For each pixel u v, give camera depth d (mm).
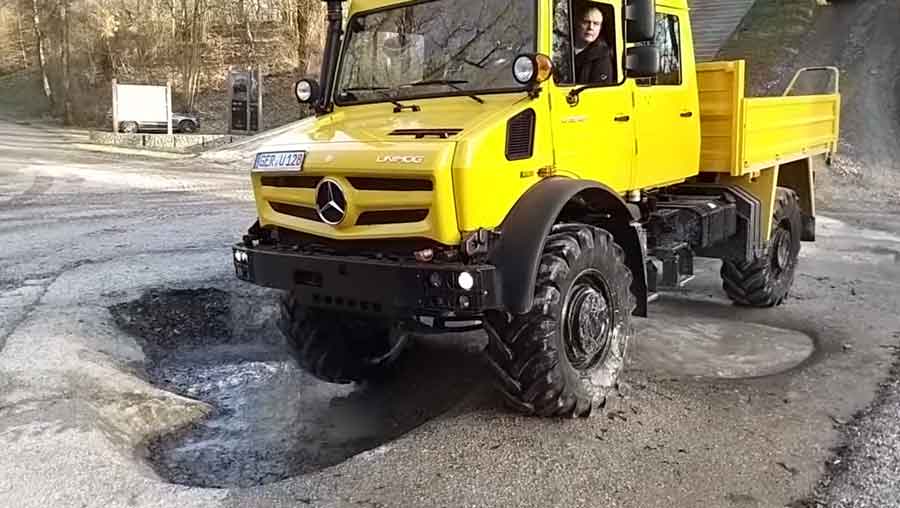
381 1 5301
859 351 6203
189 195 14922
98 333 6441
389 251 4477
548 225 4363
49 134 32031
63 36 39219
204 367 6445
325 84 5500
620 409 4977
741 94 6391
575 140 4930
